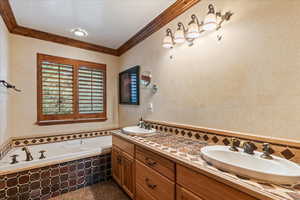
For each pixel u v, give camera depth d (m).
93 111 3.14
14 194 1.64
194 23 1.53
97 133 3.10
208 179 0.91
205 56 1.57
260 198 0.68
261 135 1.16
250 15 1.21
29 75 2.48
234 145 1.28
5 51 2.05
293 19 1.00
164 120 2.13
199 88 1.64
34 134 2.52
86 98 3.06
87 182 2.14
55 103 2.71
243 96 1.27
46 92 2.63
